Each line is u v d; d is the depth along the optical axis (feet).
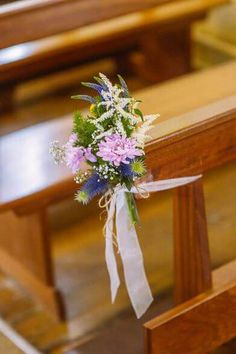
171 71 18.06
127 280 7.90
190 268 8.91
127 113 6.84
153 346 8.47
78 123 6.85
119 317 13.12
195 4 16.17
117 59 18.53
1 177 12.26
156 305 11.28
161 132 7.62
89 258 14.43
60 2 11.54
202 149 7.93
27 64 14.97
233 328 9.04
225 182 15.20
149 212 15.01
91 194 7.04
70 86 18.24
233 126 8.07
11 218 13.46
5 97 16.81
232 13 18.37
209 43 19.10
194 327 8.68
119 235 7.65
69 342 12.97
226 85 13.14
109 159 6.72
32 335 13.20
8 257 14.19
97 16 12.01
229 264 9.29
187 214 8.65
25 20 11.28
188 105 12.35
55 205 15.25
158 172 7.70
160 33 16.71
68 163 6.85
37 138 13.08
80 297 13.67
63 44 14.84
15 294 14.20
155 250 13.93
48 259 13.32
